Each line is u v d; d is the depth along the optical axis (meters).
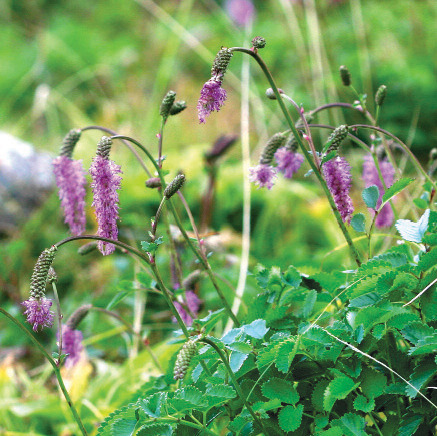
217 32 9.45
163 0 10.96
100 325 4.61
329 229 5.29
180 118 7.70
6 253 5.09
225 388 1.95
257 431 2.14
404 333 2.01
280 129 6.97
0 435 3.47
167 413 1.98
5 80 9.03
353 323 2.05
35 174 6.15
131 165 6.64
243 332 2.11
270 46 8.24
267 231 5.60
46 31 9.92
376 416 2.28
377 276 2.04
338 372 2.02
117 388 3.75
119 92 8.70
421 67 6.90
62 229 5.83
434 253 2.04
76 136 2.56
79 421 2.19
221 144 4.77
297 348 2.03
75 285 5.25
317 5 7.84
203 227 4.81
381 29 7.68
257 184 2.53
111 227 2.19
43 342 4.70
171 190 2.14
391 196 2.30
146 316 4.68
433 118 6.61
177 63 9.06
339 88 6.74
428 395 2.08
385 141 2.85
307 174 2.27
